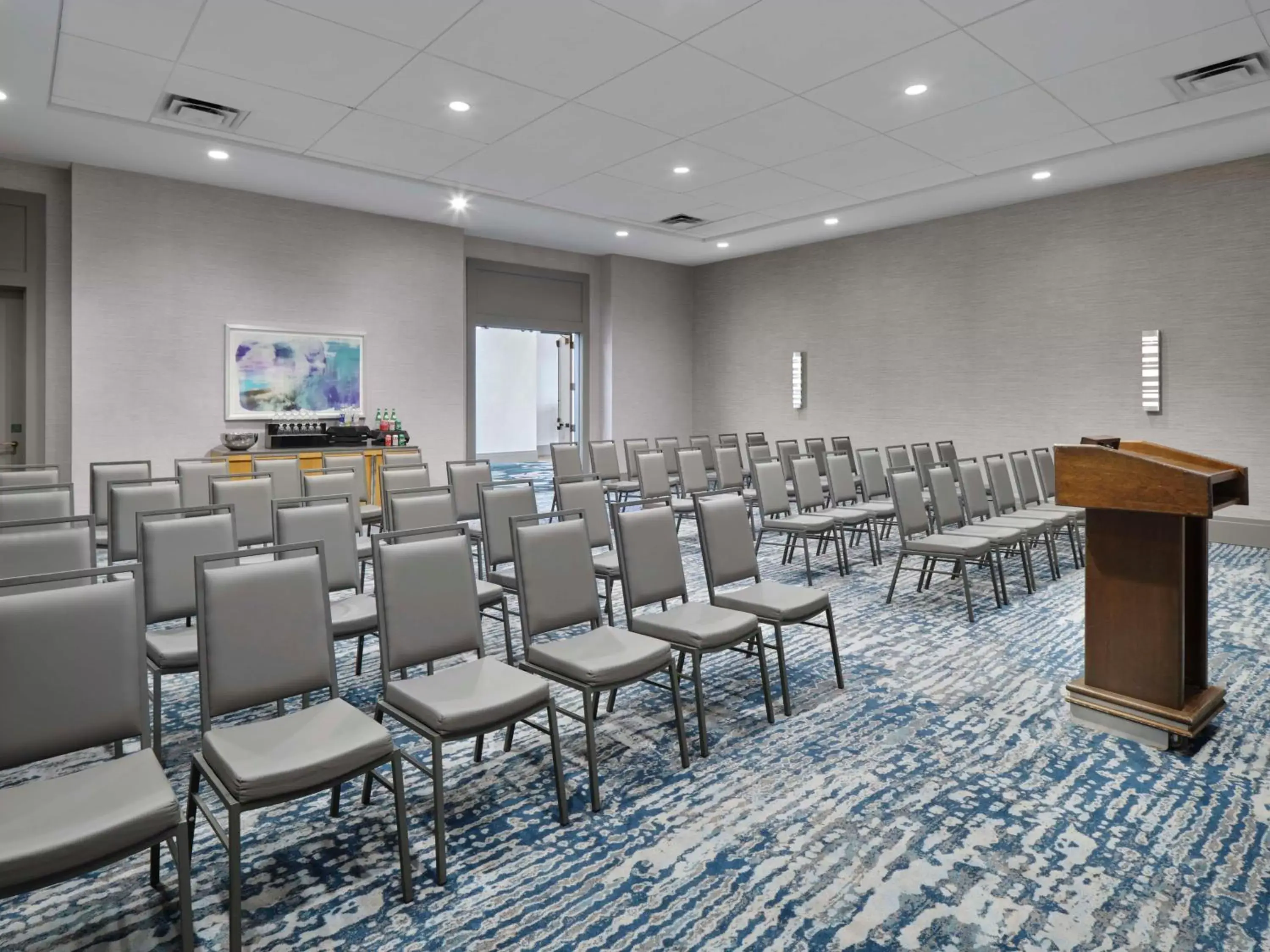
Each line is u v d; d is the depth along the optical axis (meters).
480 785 2.72
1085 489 3.08
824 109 5.66
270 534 4.63
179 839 1.77
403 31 4.49
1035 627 4.63
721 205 8.38
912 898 2.10
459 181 7.44
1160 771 2.81
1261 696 3.48
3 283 6.87
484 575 4.86
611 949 1.89
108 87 5.29
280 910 2.04
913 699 3.52
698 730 3.16
